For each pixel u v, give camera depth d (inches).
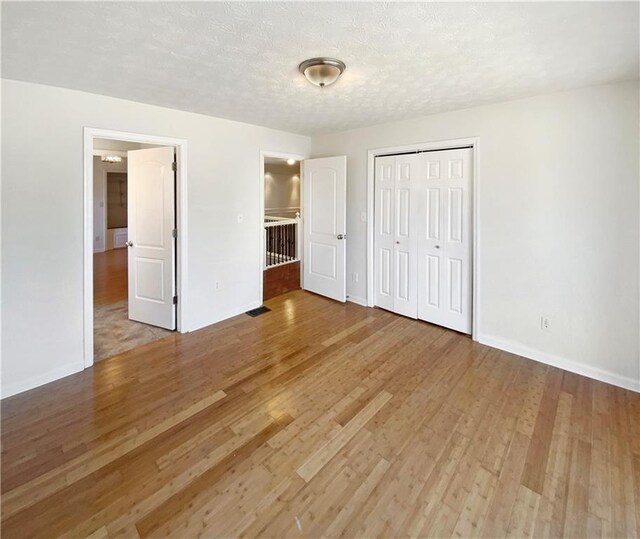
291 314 169.6
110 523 60.8
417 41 76.9
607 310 107.3
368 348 131.6
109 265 285.6
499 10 64.4
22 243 100.3
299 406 95.3
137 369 115.6
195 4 62.1
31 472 71.7
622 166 101.5
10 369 99.8
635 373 103.7
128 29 71.1
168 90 109.7
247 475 71.5
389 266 170.1
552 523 61.1
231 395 100.4
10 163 96.9
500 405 95.8
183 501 65.3
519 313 125.5
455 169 140.3
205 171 146.6
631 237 101.7
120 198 381.1
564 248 113.8
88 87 105.3
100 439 81.8
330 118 148.4
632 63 88.0
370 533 59.4
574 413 92.1
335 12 65.1
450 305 148.3
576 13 65.3
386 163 164.9
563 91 109.5
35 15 65.4
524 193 120.3
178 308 146.4
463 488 68.4
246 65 90.2
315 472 72.3
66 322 110.5
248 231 168.9
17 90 97.0
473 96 116.3
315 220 195.6
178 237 142.6
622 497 66.1
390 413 92.1
